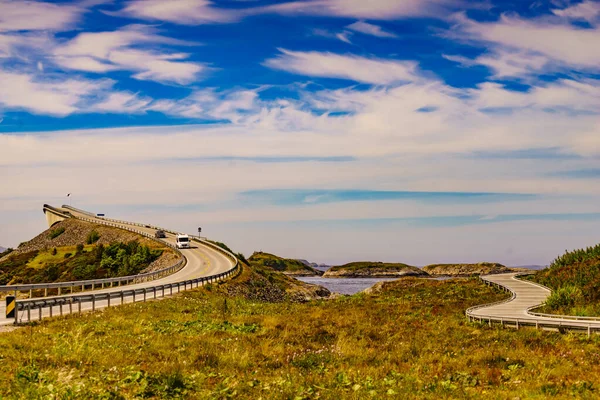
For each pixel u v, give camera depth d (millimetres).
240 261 96000
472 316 34906
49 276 100062
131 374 15898
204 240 127250
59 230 149250
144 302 41031
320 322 33375
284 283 94000
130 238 123500
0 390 13641
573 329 28594
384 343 25969
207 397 14305
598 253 60875
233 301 49156
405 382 16641
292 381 16297
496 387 16250
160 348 21859
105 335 24688
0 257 146625
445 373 18297
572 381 16609
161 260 95562
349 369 19000
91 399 13336
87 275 95688
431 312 40406
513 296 49906
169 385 14898
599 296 42312
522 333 28594
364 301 51281
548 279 60062
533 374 17938
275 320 32938
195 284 60594
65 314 31797
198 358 19891
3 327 26219
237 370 18422
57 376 15289
